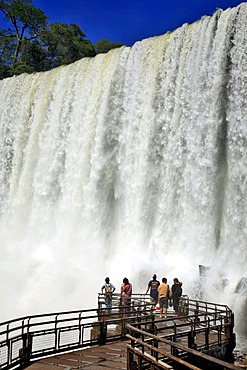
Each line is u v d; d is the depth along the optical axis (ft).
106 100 115.14
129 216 104.47
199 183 93.15
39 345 58.03
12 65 231.09
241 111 89.66
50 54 238.68
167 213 97.66
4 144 147.43
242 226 85.76
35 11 239.30
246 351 60.95
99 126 114.83
